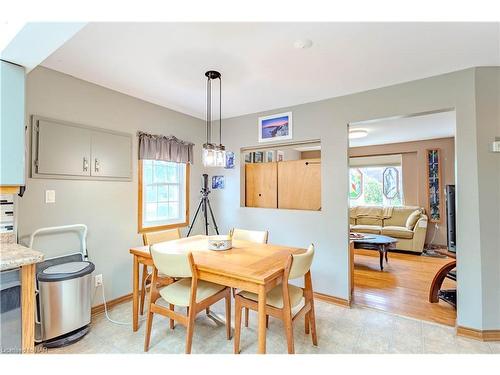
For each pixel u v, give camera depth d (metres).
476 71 2.18
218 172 3.87
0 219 1.85
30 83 2.14
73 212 2.42
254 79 2.47
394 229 5.12
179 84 2.60
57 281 2.00
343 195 2.82
